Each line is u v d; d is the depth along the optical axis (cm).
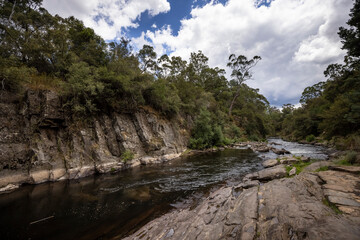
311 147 2470
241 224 396
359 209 370
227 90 5381
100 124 1457
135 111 1792
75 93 1282
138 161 1512
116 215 632
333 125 1927
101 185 955
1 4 1505
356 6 1062
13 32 1366
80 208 684
